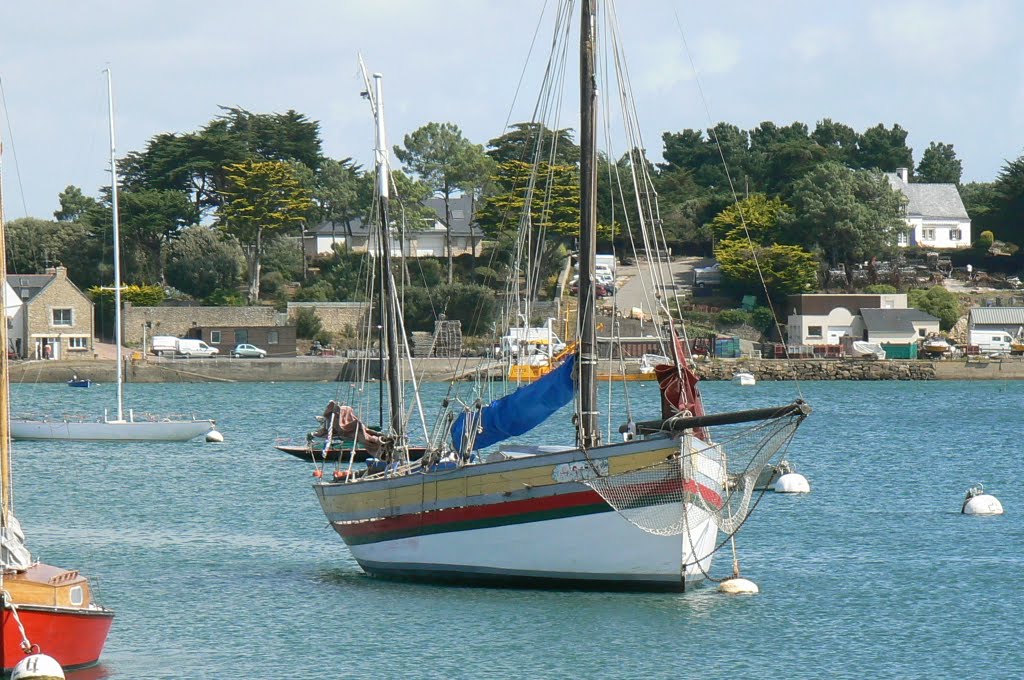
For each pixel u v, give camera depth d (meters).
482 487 61.19
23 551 48.75
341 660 52.94
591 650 53.78
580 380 61.69
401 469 67.81
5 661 45.53
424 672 51.34
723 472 60.75
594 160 61.97
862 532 83.69
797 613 60.44
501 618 58.00
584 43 61.78
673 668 51.91
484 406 63.94
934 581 67.88
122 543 80.31
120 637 56.69
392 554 64.56
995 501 92.06
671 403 60.31
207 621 59.22
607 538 59.12
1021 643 56.16
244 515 91.94
